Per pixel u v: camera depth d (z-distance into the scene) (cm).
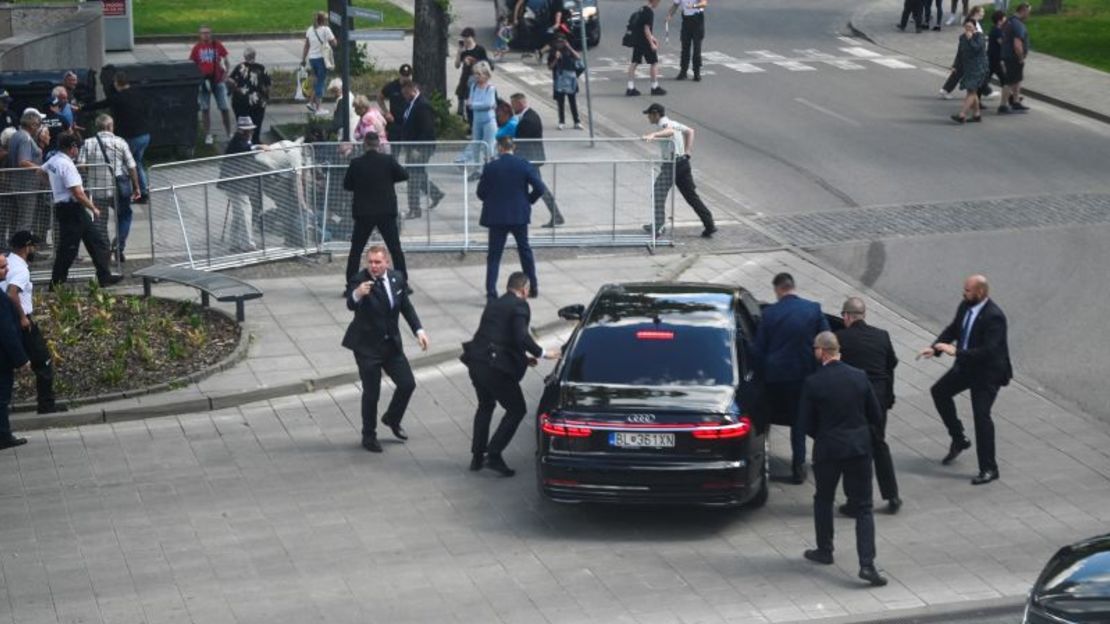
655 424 2347
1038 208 4456
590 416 2367
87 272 3834
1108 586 1816
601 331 2544
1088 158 5056
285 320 3516
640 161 4091
